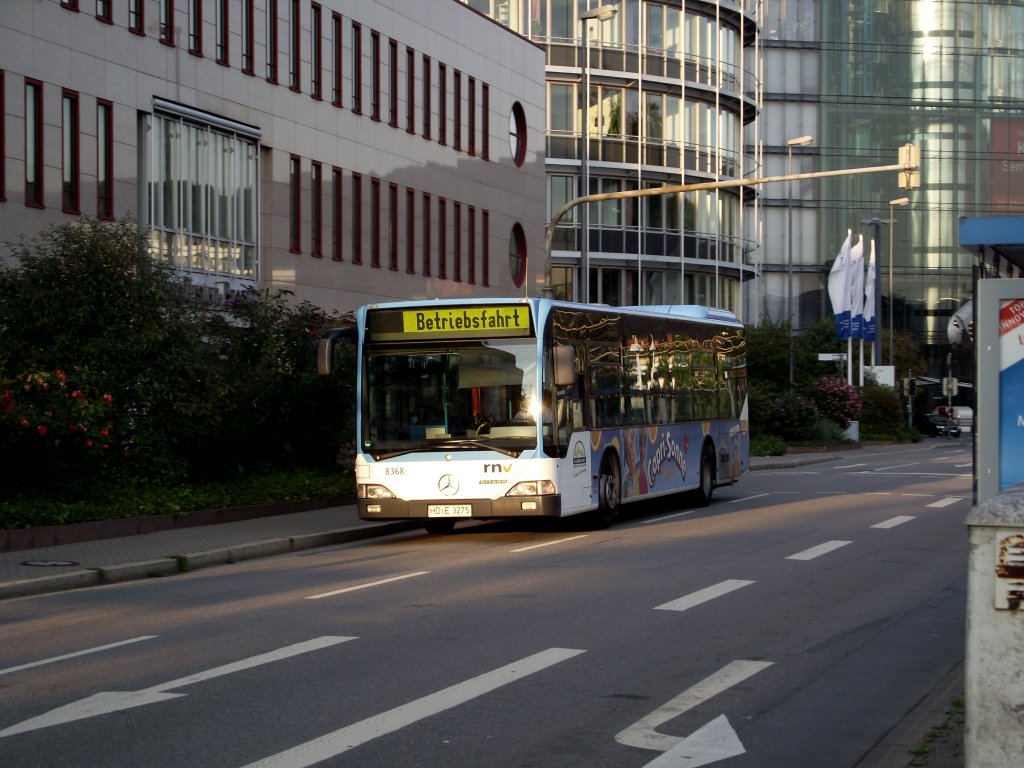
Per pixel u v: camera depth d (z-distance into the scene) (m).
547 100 63.19
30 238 28.17
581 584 14.33
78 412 20.12
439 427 19.42
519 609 12.53
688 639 10.92
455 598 13.34
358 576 15.61
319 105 39.22
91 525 18.83
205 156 34.44
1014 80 100.62
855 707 8.55
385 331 19.73
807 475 37.88
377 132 42.19
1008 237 9.70
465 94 47.78
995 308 9.75
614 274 64.50
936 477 36.19
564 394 19.88
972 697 5.07
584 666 9.77
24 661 10.24
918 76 100.06
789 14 99.50
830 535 19.70
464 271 47.69
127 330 22.03
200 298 24.44
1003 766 5.00
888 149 100.19
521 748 7.39
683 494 27.30
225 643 10.84
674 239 65.25
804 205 100.19
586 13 33.69
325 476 26.38
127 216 25.23
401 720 8.02
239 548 18.11
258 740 7.52
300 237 38.12
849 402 61.84
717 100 66.94
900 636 11.13
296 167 38.19
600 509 21.19
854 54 99.88
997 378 9.75
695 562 16.36
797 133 99.88
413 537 21.17
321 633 11.26
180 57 33.19
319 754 7.20
